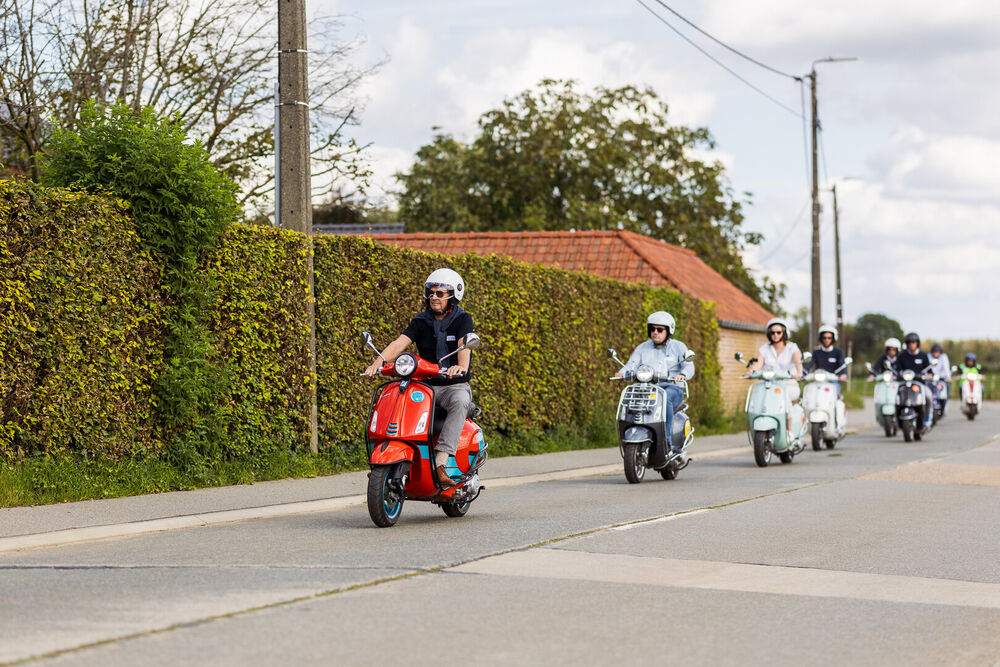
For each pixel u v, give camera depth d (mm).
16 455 11273
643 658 5996
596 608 7145
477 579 7984
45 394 11344
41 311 11266
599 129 52406
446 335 11031
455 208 51938
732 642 6402
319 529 10578
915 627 6934
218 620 6562
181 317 12914
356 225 35031
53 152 12531
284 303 14445
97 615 6652
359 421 15859
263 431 14289
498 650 6059
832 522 11438
